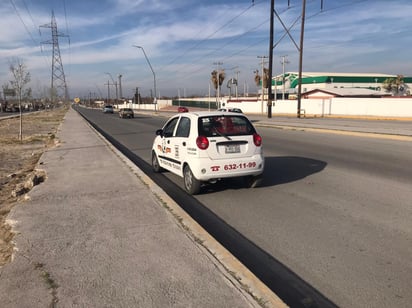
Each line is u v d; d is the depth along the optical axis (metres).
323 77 94.00
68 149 13.62
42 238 4.59
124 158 11.06
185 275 3.58
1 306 3.11
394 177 8.41
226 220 5.68
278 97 100.56
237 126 7.27
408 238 4.74
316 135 19.25
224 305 3.07
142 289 3.34
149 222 5.14
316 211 5.96
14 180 9.12
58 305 3.12
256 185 7.61
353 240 4.72
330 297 3.44
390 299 3.37
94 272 3.68
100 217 5.38
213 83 95.88
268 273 3.95
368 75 102.88
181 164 7.60
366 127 22.27
